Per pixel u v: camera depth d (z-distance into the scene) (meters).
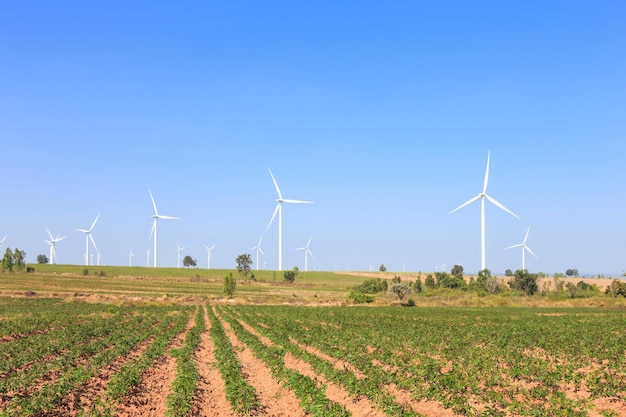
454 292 120.38
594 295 116.19
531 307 97.56
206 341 45.81
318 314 74.94
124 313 72.75
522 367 30.88
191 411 22.39
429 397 24.50
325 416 21.22
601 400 24.27
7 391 24.39
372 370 29.80
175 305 93.69
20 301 91.62
